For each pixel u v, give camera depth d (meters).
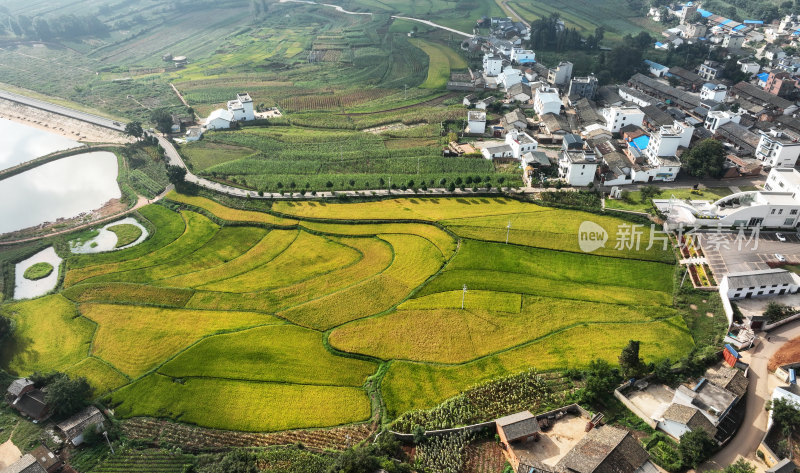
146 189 195.12
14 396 106.19
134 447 96.31
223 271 145.88
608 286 132.38
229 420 100.25
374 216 165.88
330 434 96.75
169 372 111.25
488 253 145.75
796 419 90.00
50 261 157.75
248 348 116.44
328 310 127.00
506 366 109.38
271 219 169.25
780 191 153.12
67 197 195.75
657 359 109.56
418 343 116.12
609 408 99.25
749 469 81.12
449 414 98.00
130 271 148.00
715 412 92.62
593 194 169.12
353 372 109.81
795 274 129.50
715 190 170.12
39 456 92.56
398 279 137.12
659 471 83.00
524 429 91.62
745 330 112.06
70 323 128.25
